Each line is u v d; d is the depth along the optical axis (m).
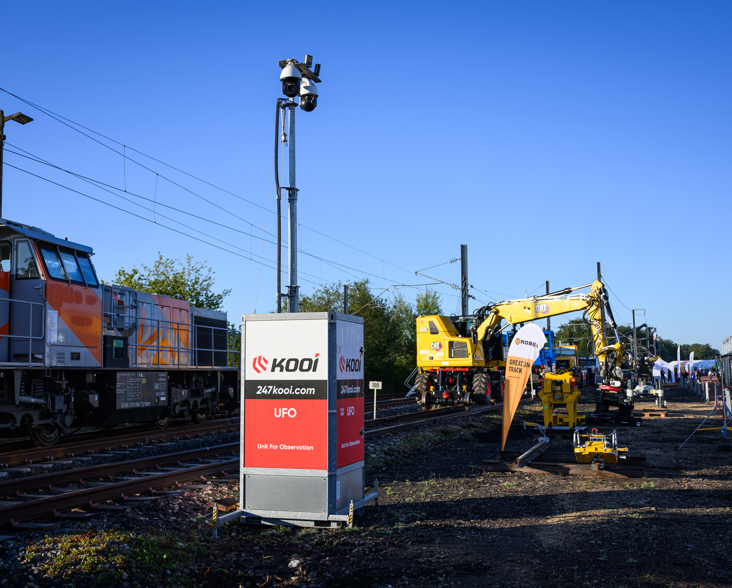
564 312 24.81
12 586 5.10
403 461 13.33
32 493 8.82
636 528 7.19
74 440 14.72
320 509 7.34
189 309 19.55
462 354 26.33
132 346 16.02
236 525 7.50
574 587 5.33
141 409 15.88
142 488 8.84
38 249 12.63
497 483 10.43
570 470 11.16
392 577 5.62
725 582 5.41
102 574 5.25
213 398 20.42
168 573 5.67
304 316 7.57
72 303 13.23
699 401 34.59
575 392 18.08
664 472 11.49
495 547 6.54
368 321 48.16
